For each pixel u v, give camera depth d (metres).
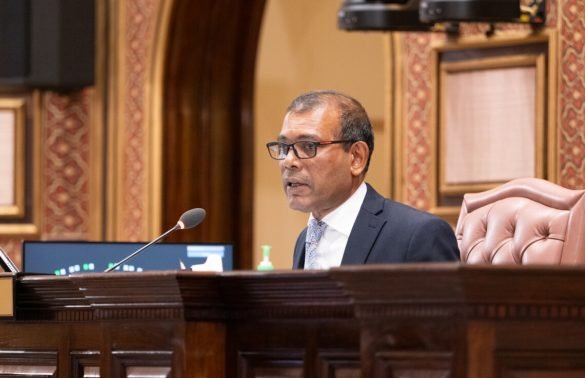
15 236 20.00
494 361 7.02
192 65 20.17
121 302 8.63
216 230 20.67
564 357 7.10
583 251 10.35
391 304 7.33
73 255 12.84
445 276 6.92
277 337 8.27
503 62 15.75
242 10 20.44
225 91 20.70
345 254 9.70
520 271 6.89
